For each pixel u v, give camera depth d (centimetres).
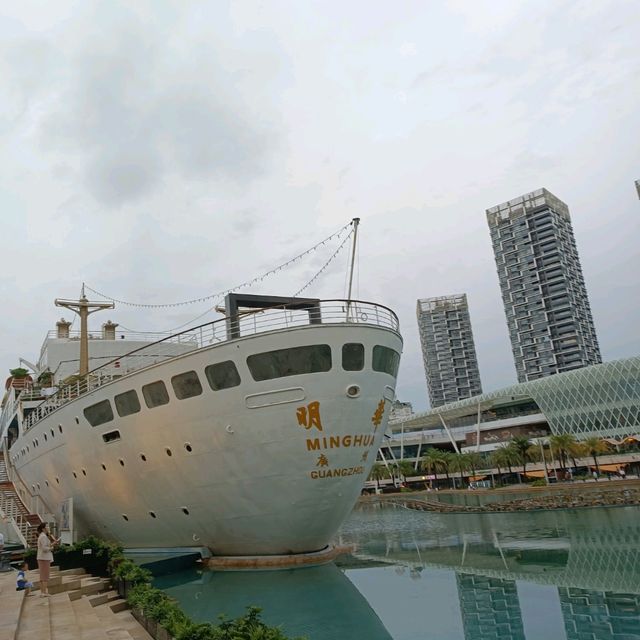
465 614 1502
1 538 2086
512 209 15475
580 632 1267
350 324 2011
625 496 4234
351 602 1686
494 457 8444
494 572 2045
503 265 15512
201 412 2039
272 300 2538
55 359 3856
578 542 2588
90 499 2581
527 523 3525
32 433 3025
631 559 2116
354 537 3550
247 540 2127
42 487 3144
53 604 1475
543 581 1836
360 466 2102
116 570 1694
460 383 17738
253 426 1970
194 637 951
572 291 14475
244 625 947
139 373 2178
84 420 2448
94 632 1206
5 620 1209
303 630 1432
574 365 13825
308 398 1950
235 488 2041
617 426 8000
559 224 15150
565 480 7744
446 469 9788
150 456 2203
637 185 12481
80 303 3497
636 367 7919
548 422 8875
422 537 3262
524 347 14788
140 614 1316
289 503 2011
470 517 4272
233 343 1970
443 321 18250
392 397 2280
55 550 2070
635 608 1438
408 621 1470
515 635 1287
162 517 2278
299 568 2102
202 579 2048
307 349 1961
